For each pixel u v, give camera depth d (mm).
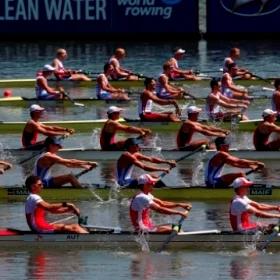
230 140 153250
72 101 179500
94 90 198375
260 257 101875
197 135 155250
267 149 140750
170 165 122250
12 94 196625
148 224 104625
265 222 113500
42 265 99688
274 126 140125
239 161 120375
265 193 120938
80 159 141125
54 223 108250
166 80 178375
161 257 102062
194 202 120500
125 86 198375
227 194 120938
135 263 100312
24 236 104125
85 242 104312
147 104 159250
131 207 104125
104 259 101312
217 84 161125
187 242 104125
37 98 180875
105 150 141000
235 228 104062
